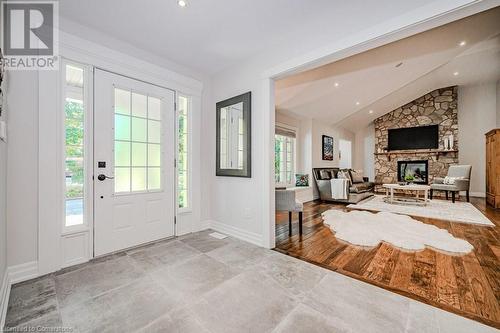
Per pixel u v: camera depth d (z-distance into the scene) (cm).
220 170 322
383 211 450
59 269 204
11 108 180
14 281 180
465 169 575
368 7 185
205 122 335
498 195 464
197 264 217
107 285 179
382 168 830
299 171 611
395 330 130
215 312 147
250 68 282
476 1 144
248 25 220
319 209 480
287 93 436
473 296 163
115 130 247
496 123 633
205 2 188
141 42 251
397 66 435
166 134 290
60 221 206
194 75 320
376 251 248
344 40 198
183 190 319
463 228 331
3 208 162
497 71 566
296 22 216
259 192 272
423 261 222
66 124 228
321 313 146
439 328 131
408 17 168
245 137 283
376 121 850
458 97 696
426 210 457
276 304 155
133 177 261
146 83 271
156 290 172
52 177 201
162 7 194
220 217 326
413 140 766
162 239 287
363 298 162
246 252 247
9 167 179
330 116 628
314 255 239
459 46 385
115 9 196
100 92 234
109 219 240
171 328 133
